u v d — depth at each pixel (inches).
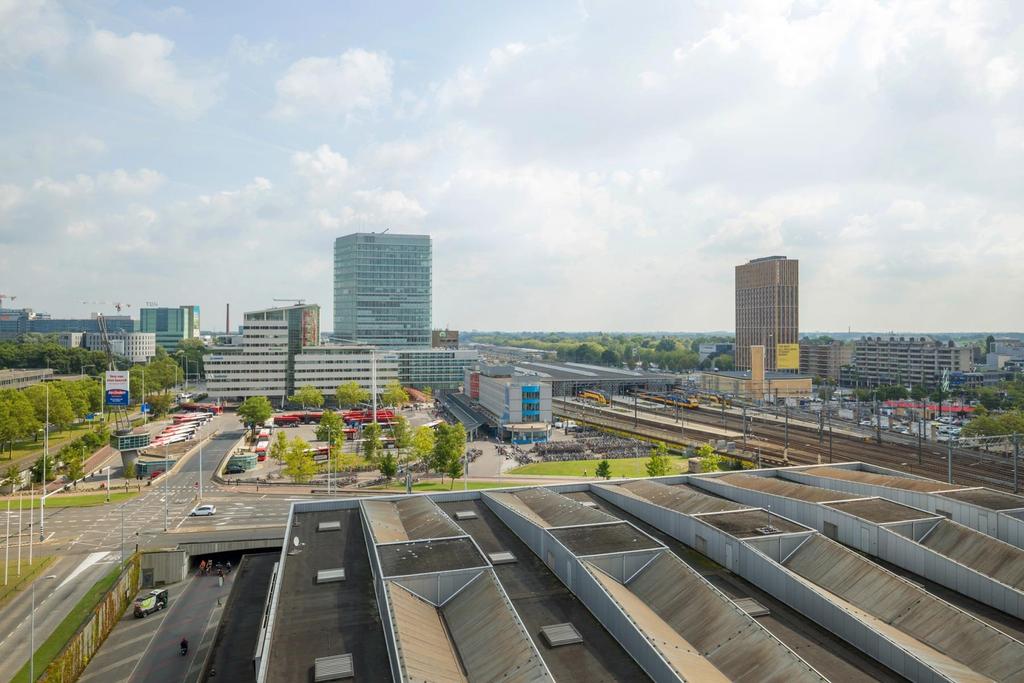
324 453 6835.6
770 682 1664.6
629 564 2316.7
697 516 2728.8
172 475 6294.3
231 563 3932.1
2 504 5196.9
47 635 2972.4
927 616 1971.0
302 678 1771.7
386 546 2418.8
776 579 2225.6
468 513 3149.6
